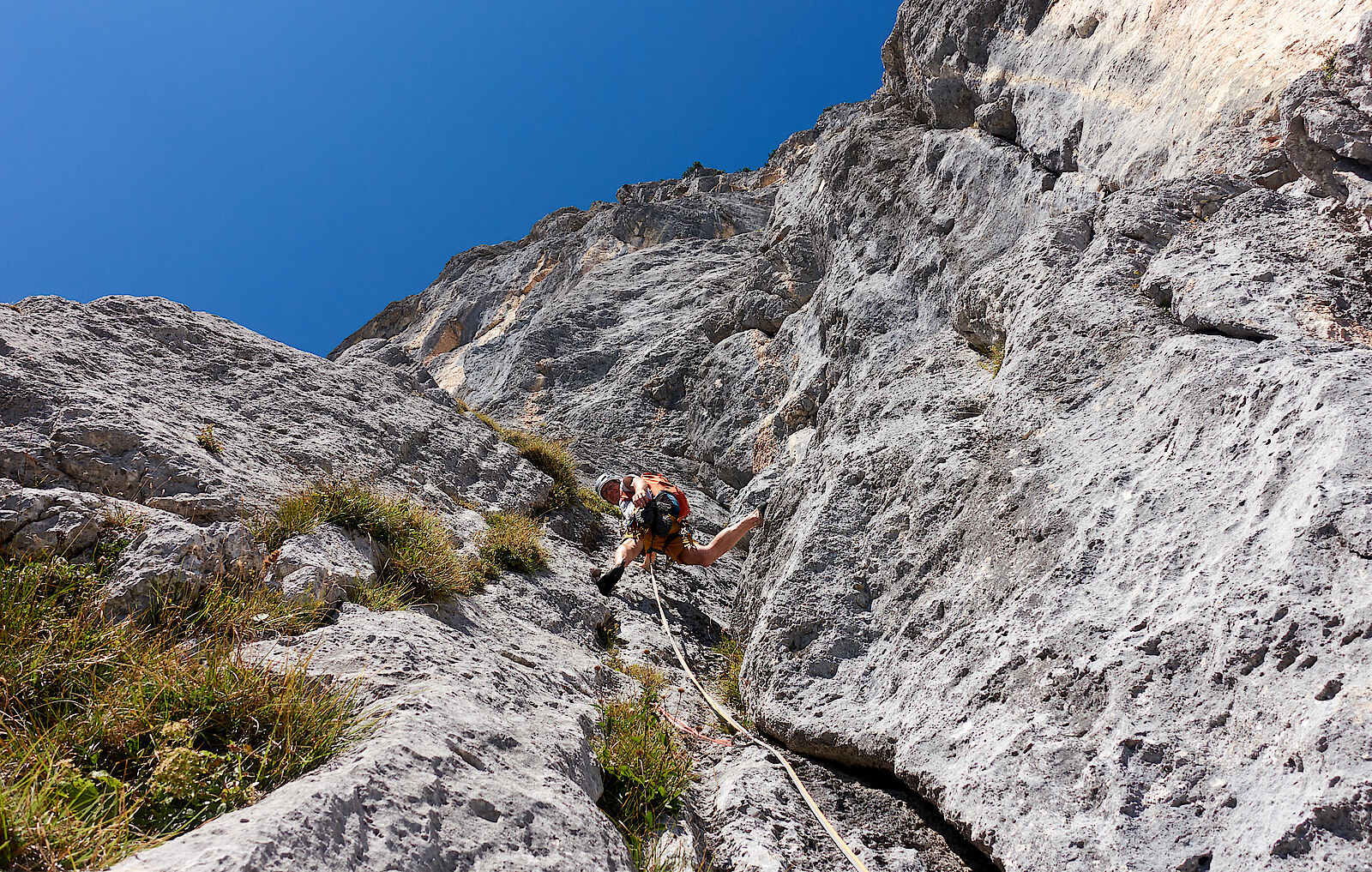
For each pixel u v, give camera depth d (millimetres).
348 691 3699
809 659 5719
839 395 10023
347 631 4348
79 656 3348
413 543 5922
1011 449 5684
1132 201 6320
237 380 7777
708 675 7500
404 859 2619
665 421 15797
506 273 30906
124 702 3176
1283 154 5707
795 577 6254
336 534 5430
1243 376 4324
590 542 10133
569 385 18344
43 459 5055
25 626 3381
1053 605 4344
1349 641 2994
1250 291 4883
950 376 7586
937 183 10805
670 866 3707
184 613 4055
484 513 8594
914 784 4383
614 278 23047
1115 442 4945
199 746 3133
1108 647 3850
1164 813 3168
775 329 15328
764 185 29625
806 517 7270
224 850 2252
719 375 15227
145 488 5211
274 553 4934
